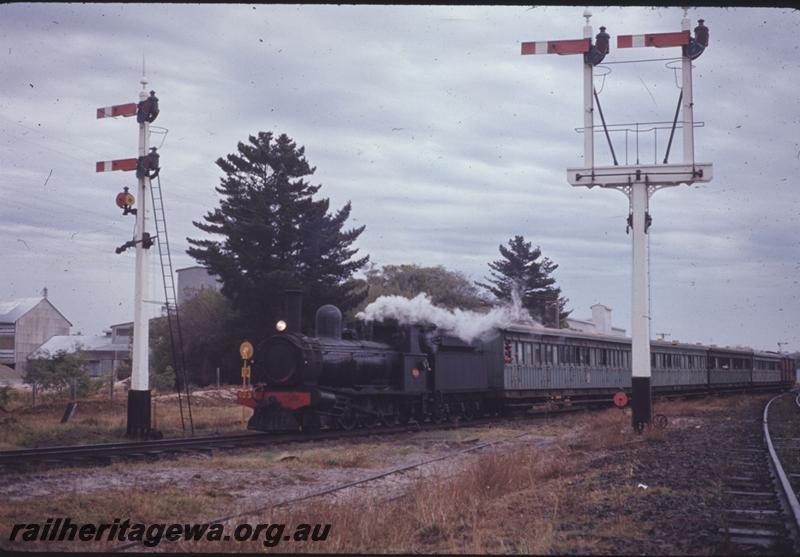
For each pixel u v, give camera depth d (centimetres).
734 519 1023
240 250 4606
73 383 3866
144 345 2277
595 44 2373
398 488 1373
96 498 1195
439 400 2872
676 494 1207
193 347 5594
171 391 4788
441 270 7350
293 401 2291
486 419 3200
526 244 7700
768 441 1936
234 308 4712
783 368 8000
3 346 8350
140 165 2281
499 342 3231
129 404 2264
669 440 2120
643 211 2342
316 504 1098
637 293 2348
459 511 1092
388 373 2702
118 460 1633
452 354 2962
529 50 2381
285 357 2325
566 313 7712
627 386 4497
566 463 1584
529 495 1234
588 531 963
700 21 2289
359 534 962
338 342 2527
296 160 4762
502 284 7612
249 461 1673
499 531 974
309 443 2109
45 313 8712
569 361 3797
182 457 1734
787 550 858
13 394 3841
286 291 2434
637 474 1428
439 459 1762
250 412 3322
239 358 4856
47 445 2094
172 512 1145
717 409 3750
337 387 2473
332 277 4797
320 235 4744
